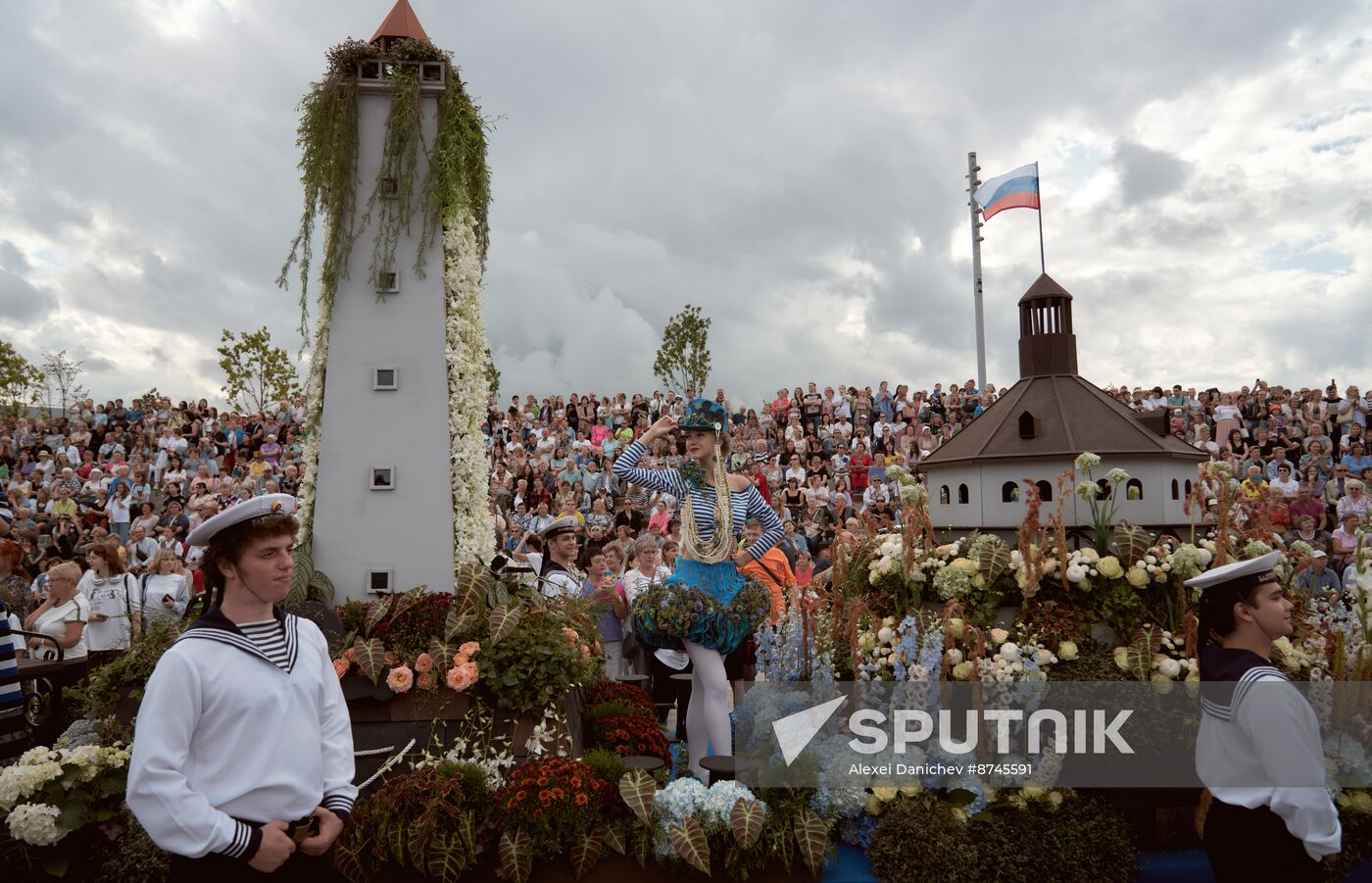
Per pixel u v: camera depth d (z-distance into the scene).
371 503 5.88
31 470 22.19
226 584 2.81
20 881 4.08
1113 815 4.37
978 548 5.04
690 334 30.83
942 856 4.09
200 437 22.53
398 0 6.36
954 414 22.05
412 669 4.81
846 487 18.69
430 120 6.17
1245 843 3.21
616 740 5.62
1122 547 4.85
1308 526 12.68
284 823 2.66
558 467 19.16
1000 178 20.59
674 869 4.14
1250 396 19.97
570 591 6.84
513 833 4.13
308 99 6.12
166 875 4.09
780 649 5.23
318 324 6.07
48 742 5.90
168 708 2.56
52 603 7.44
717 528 5.09
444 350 6.03
